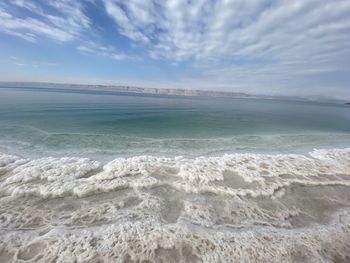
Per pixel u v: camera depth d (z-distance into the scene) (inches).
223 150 538.9
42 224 210.4
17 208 235.5
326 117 1817.2
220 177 342.3
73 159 391.9
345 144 681.6
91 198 263.0
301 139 737.0
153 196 274.1
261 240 197.8
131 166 370.0
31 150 452.8
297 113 2112.5
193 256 175.5
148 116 1219.9
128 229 204.2
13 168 338.6
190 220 225.9
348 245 198.1
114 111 1365.7
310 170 397.4
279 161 440.8
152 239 191.6
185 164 394.6
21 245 180.5
